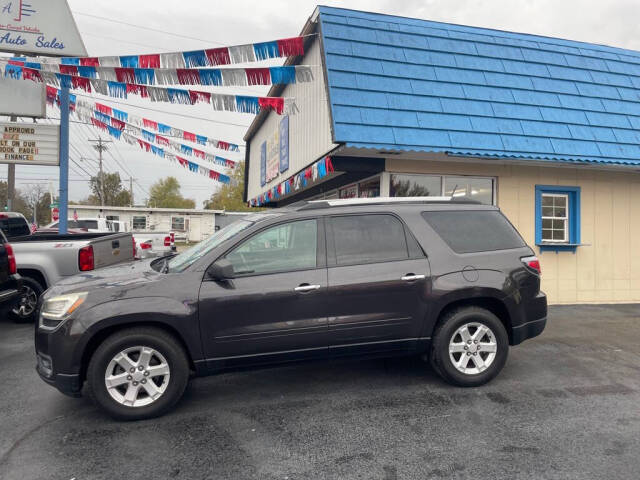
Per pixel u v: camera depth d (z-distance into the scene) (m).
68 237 7.89
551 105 8.69
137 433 3.52
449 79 8.37
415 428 3.59
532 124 8.34
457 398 4.18
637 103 9.40
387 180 8.21
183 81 7.07
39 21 9.74
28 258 7.05
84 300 3.71
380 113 7.60
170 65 7.02
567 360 5.36
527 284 4.63
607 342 6.18
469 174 8.54
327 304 4.07
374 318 4.19
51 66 7.04
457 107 8.09
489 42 9.20
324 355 4.13
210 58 7.02
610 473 2.96
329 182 11.22
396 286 4.23
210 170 10.99
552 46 9.67
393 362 5.25
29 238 7.75
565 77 9.20
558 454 3.20
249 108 7.41
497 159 8.11
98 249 7.49
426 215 4.57
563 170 9.08
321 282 4.07
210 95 7.35
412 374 4.84
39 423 3.71
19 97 9.84
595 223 9.27
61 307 3.71
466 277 4.41
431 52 8.61
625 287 9.40
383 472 2.98
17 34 9.61
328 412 3.89
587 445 3.33
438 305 4.33
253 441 3.39
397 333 4.27
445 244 4.49
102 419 3.77
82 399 4.21
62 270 7.16
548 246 8.94
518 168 8.82
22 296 7.13
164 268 4.26
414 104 7.86
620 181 9.43
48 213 66.19
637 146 8.80
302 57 10.61
